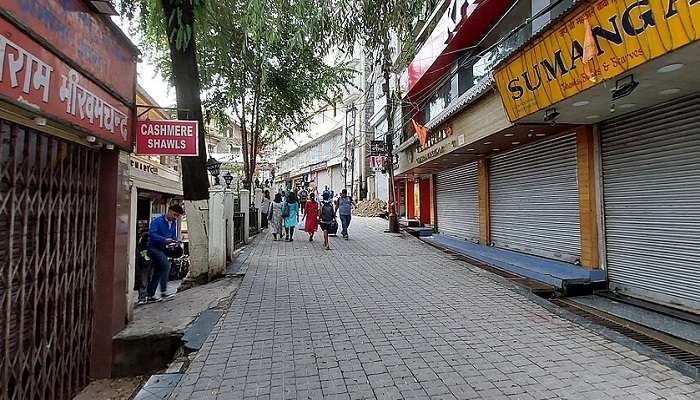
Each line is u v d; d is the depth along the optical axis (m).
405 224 19.64
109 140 4.45
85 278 4.52
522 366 3.74
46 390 3.80
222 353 4.09
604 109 5.98
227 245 9.18
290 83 13.48
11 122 3.29
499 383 3.40
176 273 10.55
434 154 12.08
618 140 6.49
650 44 3.91
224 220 8.02
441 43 11.96
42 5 3.12
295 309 5.64
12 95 2.79
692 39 3.48
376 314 5.40
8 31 2.74
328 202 11.96
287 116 15.67
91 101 3.97
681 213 5.38
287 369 3.71
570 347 4.21
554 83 5.54
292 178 49.16
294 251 11.19
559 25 5.02
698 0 3.35
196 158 7.19
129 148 5.04
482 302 5.98
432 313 5.44
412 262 9.51
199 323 5.05
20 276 3.45
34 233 3.65
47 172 3.83
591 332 4.66
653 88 4.96
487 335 4.58
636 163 6.14
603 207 6.82
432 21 13.41
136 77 5.21
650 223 5.89
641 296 6.06
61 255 4.05
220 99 12.78
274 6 6.34
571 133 7.55
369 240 13.77
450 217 14.90
